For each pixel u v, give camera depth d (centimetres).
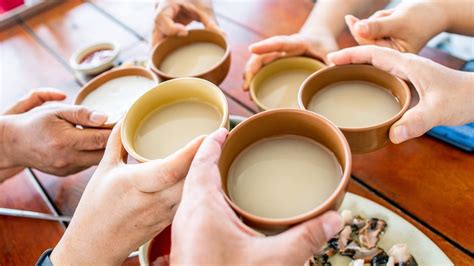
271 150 52
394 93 59
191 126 59
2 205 72
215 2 103
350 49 60
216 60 77
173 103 62
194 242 42
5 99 90
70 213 69
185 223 43
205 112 60
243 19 96
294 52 73
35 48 101
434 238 58
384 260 55
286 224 42
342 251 57
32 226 69
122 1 110
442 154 65
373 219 59
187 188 45
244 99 79
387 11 72
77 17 108
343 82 62
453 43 99
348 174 43
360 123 57
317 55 72
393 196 62
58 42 101
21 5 123
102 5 110
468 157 64
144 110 60
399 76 58
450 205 60
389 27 68
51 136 65
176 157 48
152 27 91
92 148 66
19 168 75
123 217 53
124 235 55
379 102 59
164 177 49
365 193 64
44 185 74
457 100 55
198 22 93
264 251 42
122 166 54
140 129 60
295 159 51
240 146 51
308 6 95
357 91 61
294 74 73
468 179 62
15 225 69
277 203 49
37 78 93
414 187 63
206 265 42
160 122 60
